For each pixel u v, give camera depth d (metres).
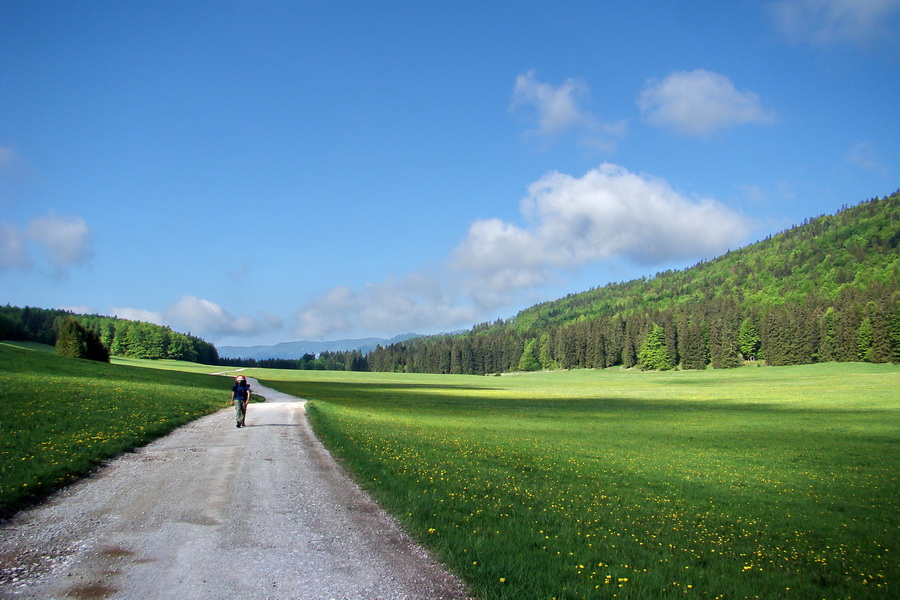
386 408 51.62
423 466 16.97
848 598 8.58
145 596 6.48
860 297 163.25
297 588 6.85
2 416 20.31
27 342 158.12
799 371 131.00
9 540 8.50
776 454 27.59
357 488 12.95
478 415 48.16
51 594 6.46
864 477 21.84
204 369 168.00
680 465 23.66
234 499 11.49
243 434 22.70
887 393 67.62
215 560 7.81
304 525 9.70
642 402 67.06
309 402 45.19
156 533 9.02
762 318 167.38
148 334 197.00
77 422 20.77
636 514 14.09
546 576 7.77
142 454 17.00
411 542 8.95
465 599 6.71
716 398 71.06
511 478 17.17
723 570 9.81
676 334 182.62
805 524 14.25
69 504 10.85
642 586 8.09
